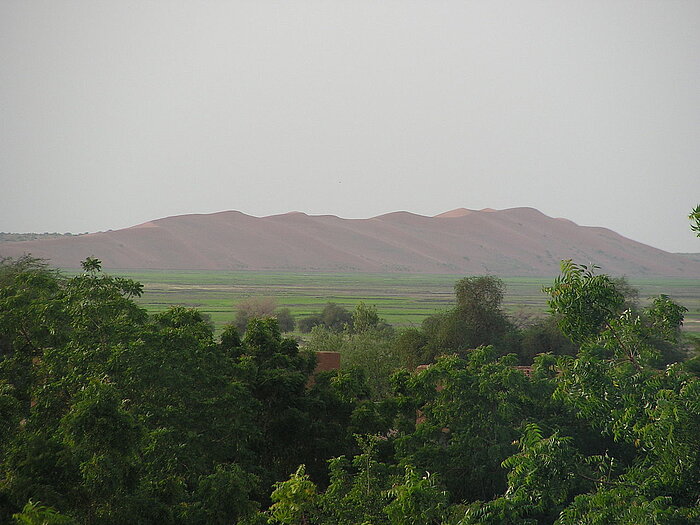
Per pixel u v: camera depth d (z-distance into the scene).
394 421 96.06
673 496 44.31
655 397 47.00
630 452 79.19
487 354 86.25
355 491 53.28
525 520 46.69
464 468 76.88
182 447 64.88
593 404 49.47
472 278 199.62
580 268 54.69
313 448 87.88
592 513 42.94
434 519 46.84
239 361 93.19
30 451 49.56
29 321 75.31
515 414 80.88
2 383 64.62
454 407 80.00
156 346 70.75
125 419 53.12
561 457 46.53
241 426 77.38
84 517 50.47
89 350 67.50
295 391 90.12
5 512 47.06
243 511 59.91
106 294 77.94
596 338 54.12
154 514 56.12
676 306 52.94
